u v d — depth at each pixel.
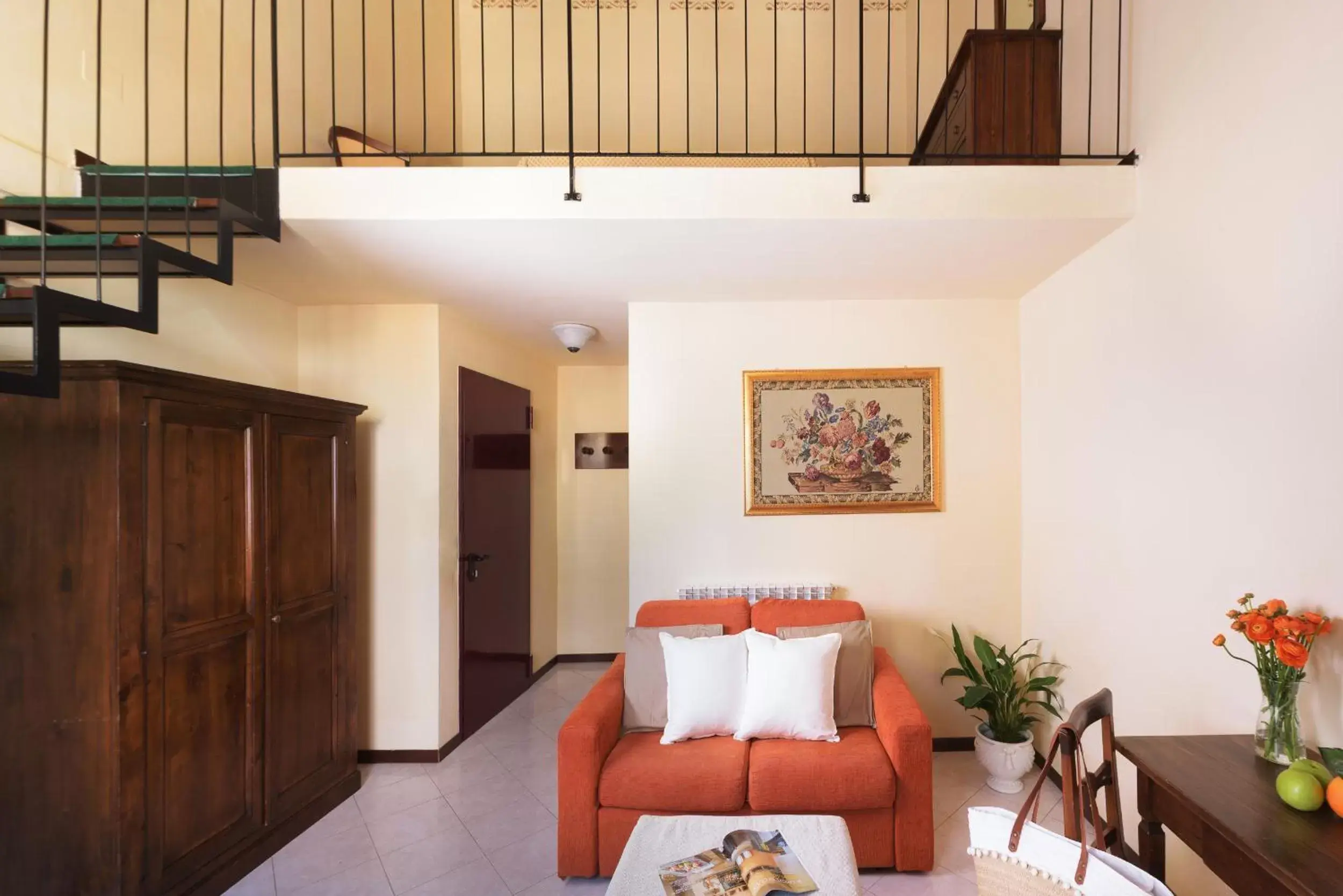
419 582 2.96
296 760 2.31
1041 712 2.72
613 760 2.06
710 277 2.55
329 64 2.83
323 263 2.34
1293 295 1.44
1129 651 2.09
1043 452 2.70
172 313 2.25
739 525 2.96
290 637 2.29
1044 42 2.40
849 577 2.95
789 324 2.96
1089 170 2.01
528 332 3.49
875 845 2.00
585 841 1.99
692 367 2.96
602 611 4.43
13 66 1.68
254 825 2.12
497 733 3.26
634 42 3.62
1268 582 1.52
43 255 1.35
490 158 3.57
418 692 2.94
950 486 2.95
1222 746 1.46
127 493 1.71
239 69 2.40
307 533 2.38
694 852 1.54
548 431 4.29
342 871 2.10
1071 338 2.44
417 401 2.97
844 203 1.98
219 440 2.02
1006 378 2.95
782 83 3.62
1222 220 1.65
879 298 2.92
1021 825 1.21
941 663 2.94
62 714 1.69
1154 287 1.92
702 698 2.23
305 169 1.92
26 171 1.71
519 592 3.81
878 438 2.95
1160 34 1.89
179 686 1.87
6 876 1.70
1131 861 2.04
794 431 2.95
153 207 1.70
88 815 1.68
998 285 2.71
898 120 3.65
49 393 1.31
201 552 1.95
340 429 2.56
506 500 3.66
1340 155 1.33
